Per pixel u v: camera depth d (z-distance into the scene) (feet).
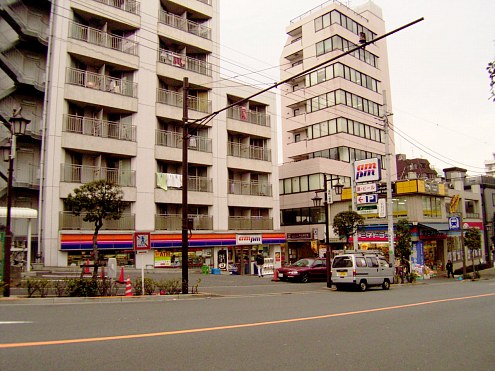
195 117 106.32
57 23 85.46
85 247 82.99
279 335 27.84
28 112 87.10
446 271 126.72
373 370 20.39
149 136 96.37
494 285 84.48
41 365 19.40
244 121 118.73
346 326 32.01
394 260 94.68
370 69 157.79
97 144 87.66
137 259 93.09
